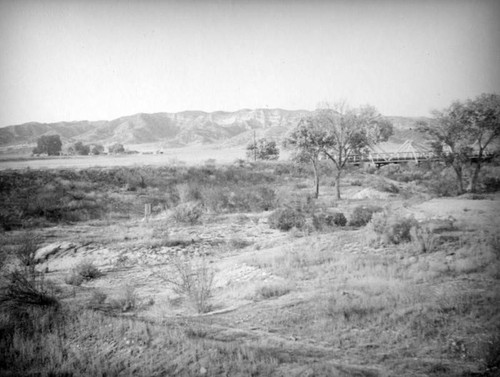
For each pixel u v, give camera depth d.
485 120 27.80
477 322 7.56
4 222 23.05
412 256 12.56
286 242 17.19
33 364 6.77
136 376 6.47
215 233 20.70
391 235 14.49
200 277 11.85
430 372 6.05
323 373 5.99
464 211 18.98
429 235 13.66
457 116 28.59
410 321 7.73
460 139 29.33
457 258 11.70
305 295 9.71
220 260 15.09
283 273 11.86
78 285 12.30
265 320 8.27
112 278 13.25
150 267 14.70
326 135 33.59
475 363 6.34
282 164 52.25
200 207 27.86
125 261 15.42
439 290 9.27
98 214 27.80
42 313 8.14
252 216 26.05
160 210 29.31
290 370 6.14
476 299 8.50
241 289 10.88
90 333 7.62
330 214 21.86
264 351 6.75
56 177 33.53
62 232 21.34
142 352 7.02
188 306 9.56
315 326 7.84
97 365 6.73
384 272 11.07
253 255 14.79
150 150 198.75
